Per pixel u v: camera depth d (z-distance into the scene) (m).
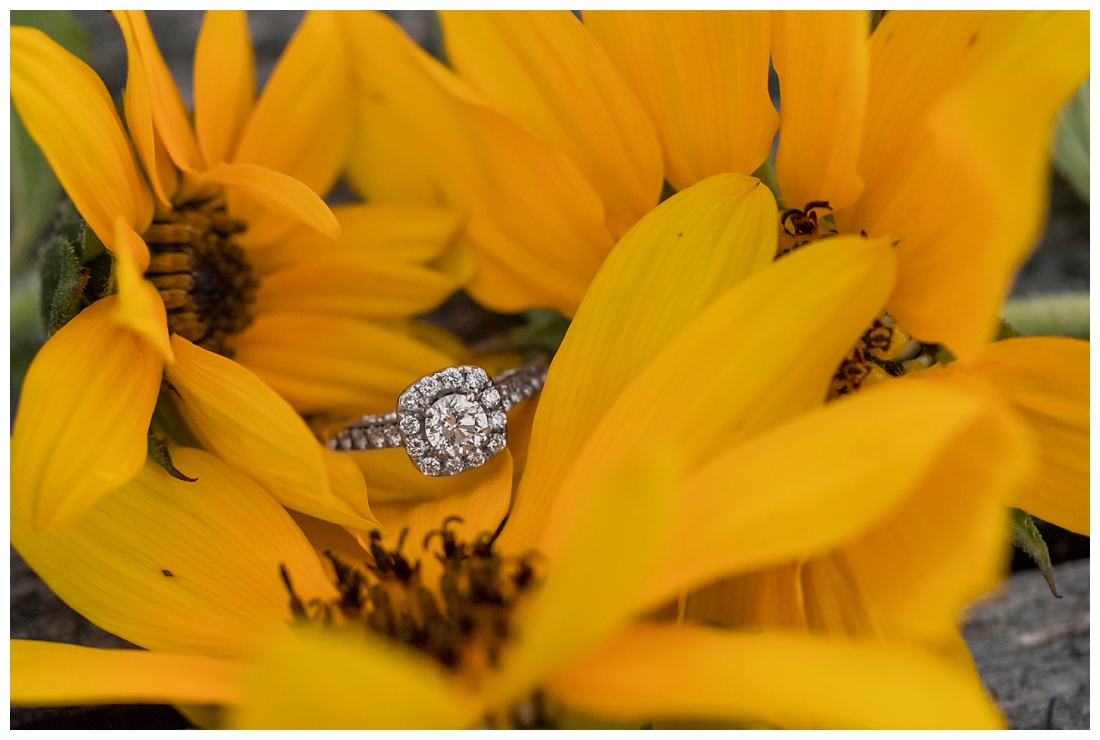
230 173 0.15
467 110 0.16
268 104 0.16
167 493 0.15
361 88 0.17
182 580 0.14
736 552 0.12
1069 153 0.19
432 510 0.15
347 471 0.15
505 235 0.17
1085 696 0.16
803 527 0.12
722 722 0.13
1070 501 0.14
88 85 0.14
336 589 0.15
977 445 0.12
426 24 0.22
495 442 0.16
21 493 0.13
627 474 0.12
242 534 0.15
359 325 0.17
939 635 0.12
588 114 0.16
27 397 0.13
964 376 0.14
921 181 0.14
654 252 0.15
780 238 0.15
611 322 0.15
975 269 0.13
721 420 0.13
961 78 0.14
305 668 0.11
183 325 0.16
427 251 0.17
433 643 0.14
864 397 0.13
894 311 0.14
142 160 0.15
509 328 0.19
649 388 0.13
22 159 0.18
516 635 0.14
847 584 0.13
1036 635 0.17
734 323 0.13
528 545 0.14
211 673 0.14
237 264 0.16
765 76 0.15
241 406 0.14
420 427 0.16
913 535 0.13
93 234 0.15
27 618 0.17
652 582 0.12
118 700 0.13
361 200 0.20
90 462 0.13
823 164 0.15
